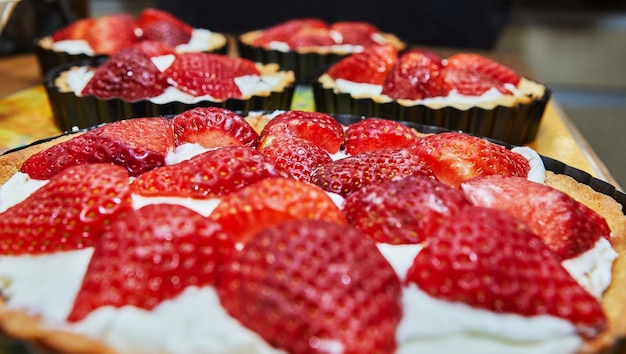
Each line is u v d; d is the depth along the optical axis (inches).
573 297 6.9
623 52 24.1
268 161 8.4
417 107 12.5
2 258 7.6
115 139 8.8
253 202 7.5
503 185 8.2
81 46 16.2
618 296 7.4
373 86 13.4
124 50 12.4
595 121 23.6
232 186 8.1
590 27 24.0
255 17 23.3
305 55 17.0
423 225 7.6
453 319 6.8
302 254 6.7
